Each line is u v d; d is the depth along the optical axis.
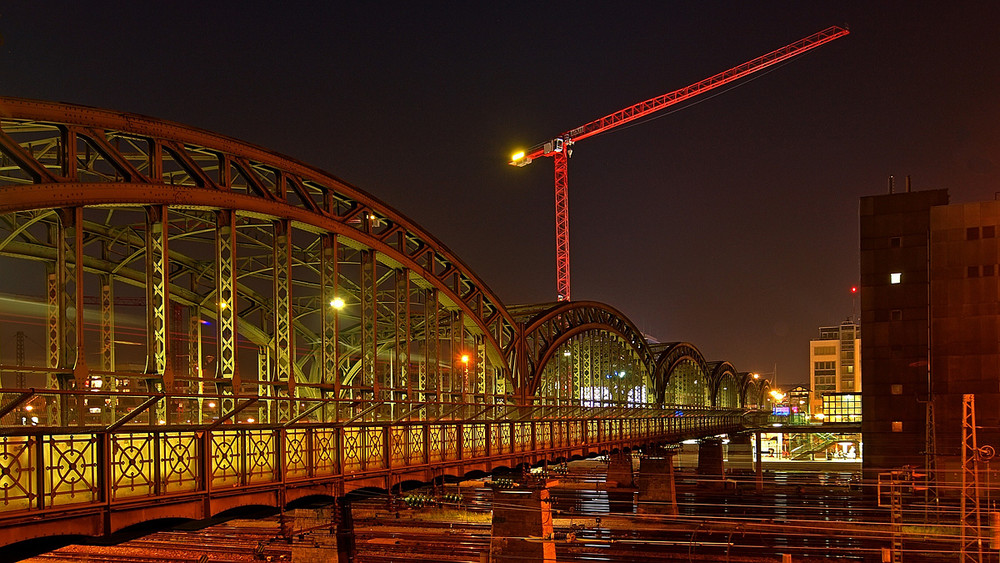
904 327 67.56
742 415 124.88
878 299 68.56
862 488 71.69
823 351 171.12
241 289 36.38
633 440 62.59
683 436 82.56
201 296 32.91
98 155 22.41
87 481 16.62
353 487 25.98
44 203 18.47
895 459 66.62
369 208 32.00
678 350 98.00
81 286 18.98
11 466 15.30
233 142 25.14
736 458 117.31
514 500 40.25
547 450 43.12
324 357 28.52
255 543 52.38
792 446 127.62
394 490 29.08
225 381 22.89
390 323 45.28
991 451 36.09
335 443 25.11
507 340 47.56
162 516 18.38
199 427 19.48
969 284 62.00
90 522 16.69
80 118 19.84
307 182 29.08
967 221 62.53
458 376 41.72
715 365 127.12
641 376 79.19
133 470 17.81
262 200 25.75
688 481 91.56
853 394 106.38
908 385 67.00
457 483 34.09
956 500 59.25
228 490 20.27
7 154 18.19
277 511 22.50
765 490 88.19
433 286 36.50
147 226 21.67
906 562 48.25
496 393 43.88
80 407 18.53
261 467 21.80
